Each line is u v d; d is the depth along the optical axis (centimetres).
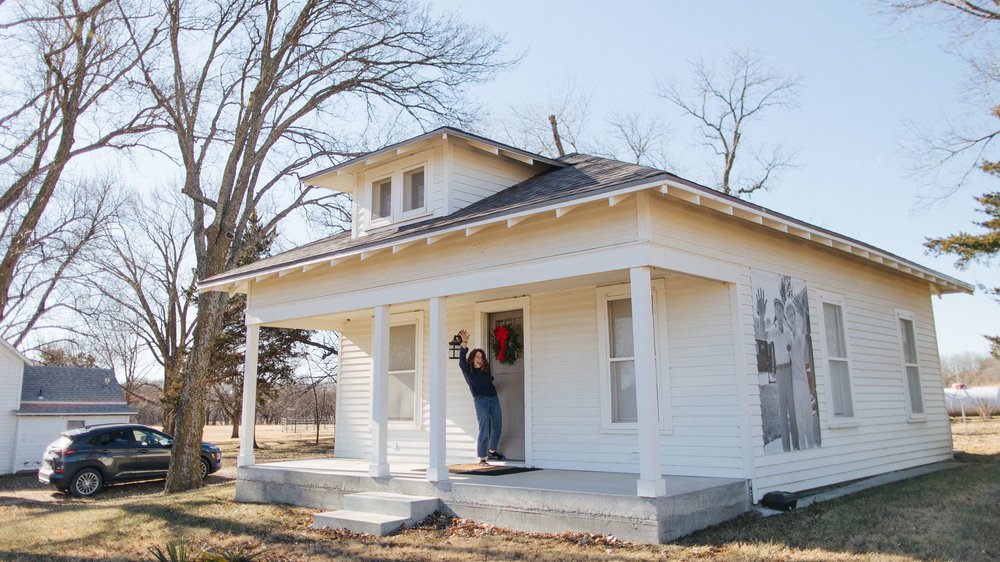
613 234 748
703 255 806
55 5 1357
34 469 2498
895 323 1306
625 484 786
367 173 1234
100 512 1085
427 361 1205
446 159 1084
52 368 2855
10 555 820
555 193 822
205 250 1675
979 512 779
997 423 2911
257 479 1120
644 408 684
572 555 641
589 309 984
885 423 1175
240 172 1694
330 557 716
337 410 1366
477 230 856
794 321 969
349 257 1012
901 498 882
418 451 1188
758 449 827
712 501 735
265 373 2811
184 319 3058
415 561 673
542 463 1001
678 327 897
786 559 595
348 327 1376
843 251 1119
